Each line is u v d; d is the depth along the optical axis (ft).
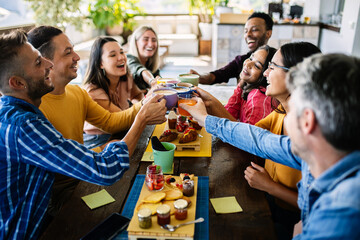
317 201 2.21
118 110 6.54
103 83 6.56
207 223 3.13
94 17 21.70
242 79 6.09
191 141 4.73
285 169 3.94
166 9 27.55
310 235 2.07
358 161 2.01
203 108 4.37
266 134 3.67
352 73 1.91
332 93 1.92
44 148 3.24
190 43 24.72
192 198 3.38
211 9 23.32
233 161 4.41
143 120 4.09
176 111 5.27
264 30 8.87
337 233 1.91
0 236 3.32
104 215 3.34
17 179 3.38
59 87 4.80
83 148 3.45
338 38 15.15
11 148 3.22
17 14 16.21
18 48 3.34
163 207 3.02
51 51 4.62
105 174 3.40
